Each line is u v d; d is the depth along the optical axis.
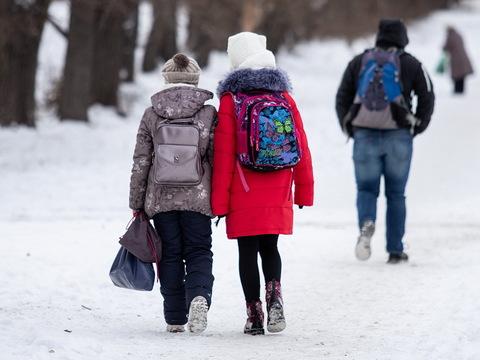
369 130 29.66
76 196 49.31
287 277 27.47
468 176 53.66
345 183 54.25
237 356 17.95
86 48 74.38
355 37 140.00
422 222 38.97
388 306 22.91
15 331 18.97
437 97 104.88
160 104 20.11
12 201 47.34
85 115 74.88
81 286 25.97
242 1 102.00
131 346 18.53
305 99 101.31
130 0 81.56
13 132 67.75
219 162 20.03
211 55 129.38
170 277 20.33
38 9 68.62
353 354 18.16
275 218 20.05
